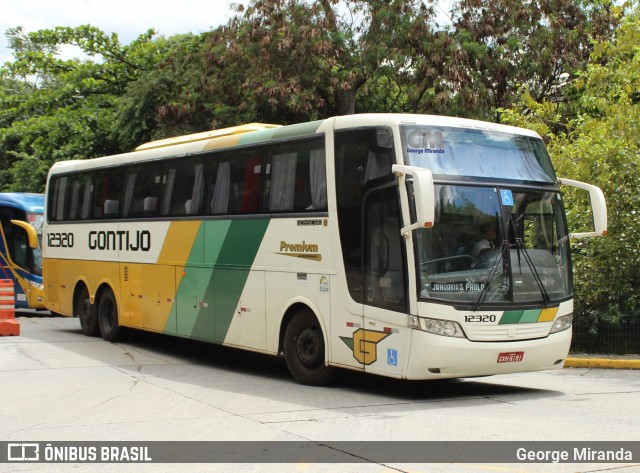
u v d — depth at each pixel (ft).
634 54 56.75
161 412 31.14
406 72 84.89
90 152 112.06
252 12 85.35
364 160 34.86
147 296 51.11
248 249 41.57
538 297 34.58
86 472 22.36
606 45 57.11
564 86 87.15
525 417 29.89
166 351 52.34
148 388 37.29
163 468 22.59
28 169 116.37
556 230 36.09
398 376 32.76
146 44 115.03
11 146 130.21
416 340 32.14
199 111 91.91
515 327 33.78
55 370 43.21
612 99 57.72
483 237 33.81
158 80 96.84
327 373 37.22
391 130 33.65
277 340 39.47
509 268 34.04
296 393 35.86
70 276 61.31
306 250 37.63
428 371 32.27
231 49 85.46
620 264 48.42
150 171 51.47
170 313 48.47
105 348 53.16
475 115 83.82
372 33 84.43
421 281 32.27
